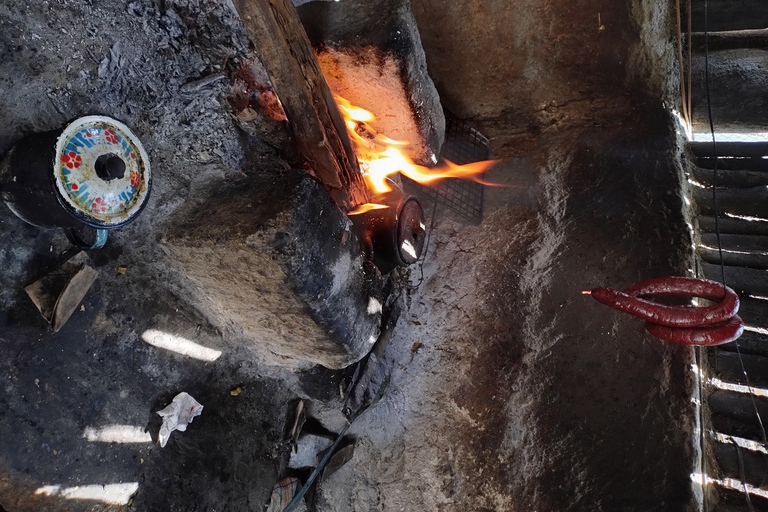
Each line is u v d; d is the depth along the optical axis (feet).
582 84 5.38
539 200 5.21
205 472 3.88
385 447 5.06
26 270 2.82
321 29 4.11
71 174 2.54
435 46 5.55
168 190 3.37
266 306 3.30
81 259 3.02
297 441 4.66
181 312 3.66
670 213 4.61
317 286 3.05
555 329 4.60
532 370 4.58
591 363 4.35
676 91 5.17
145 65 3.25
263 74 3.86
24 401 2.83
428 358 5.10
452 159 5.54
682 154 4.99
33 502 2.91
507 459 4.46
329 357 3.66
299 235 2.89
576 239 4.84
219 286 3.36
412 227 4.17
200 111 3.42
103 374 3.22
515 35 5.26
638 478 3.85
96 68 3.00
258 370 4.30
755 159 4.94
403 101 4.32
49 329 2.93
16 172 2.51
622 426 4.07
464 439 4.72
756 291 4.32
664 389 4.01
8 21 2.63
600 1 4.81
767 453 3.76
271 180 3.23
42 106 2.79
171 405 3.60
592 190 5.00
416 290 5.29
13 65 2.67
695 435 3.81
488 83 5.65
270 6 2.98
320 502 4.89
